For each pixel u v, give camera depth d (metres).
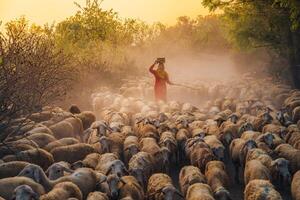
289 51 36.19
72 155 16.59
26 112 19.45
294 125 20.02
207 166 15.16
